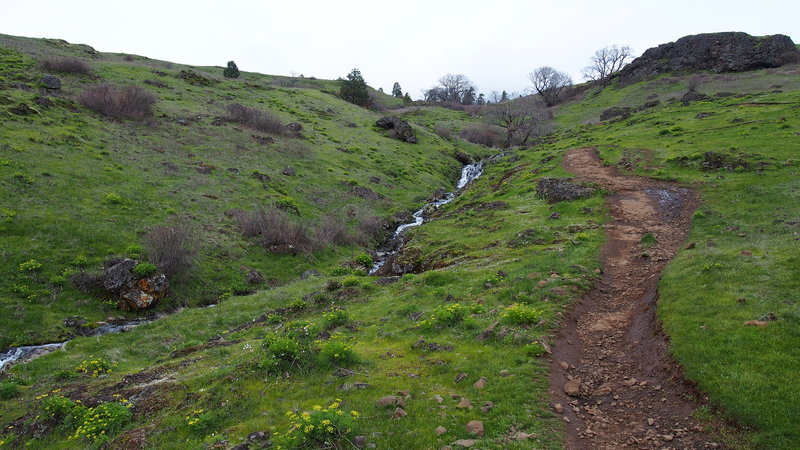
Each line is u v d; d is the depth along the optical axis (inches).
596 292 697.6
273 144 2290.8
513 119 3754.9
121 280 993.5
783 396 354.9
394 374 485.7
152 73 3061.0
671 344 479.8
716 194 1117.1
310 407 432.5
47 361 729.0
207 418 426.9
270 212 1476.4
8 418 529.3
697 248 778.8
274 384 483.8
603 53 5521.7
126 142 1802.4
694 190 1195.3
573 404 419.2
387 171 2381.9
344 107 3754.9
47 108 1823.3
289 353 522.0
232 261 1254.9
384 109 5059.1
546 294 668.1
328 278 1131.9
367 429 385.7
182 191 1544.0
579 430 380.8
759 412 346.9
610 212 1157.7
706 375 406.9
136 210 1322.6
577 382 450.9
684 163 1437.0
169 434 422.9
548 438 359.6
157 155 1779.0
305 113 3191.4
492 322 593.6
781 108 1935.3
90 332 882.1
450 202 1963.6
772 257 614.5
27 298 908.0
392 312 723.4
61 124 1738.4
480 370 474.3
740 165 1283.2
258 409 443.5
